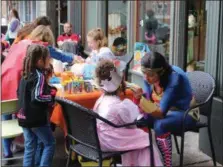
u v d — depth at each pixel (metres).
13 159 4.27
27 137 3.76
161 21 6.35
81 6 9.10
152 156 3.20
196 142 4.88
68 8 9.66
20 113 3.64
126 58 5.52
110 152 3.17
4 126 4.11
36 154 4.02
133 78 6.45
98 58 4.52
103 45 4.83
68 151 3.90
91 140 3.18
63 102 3.25
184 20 5.66
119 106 3.16
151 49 6.61
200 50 5.34
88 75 4.42
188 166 4.22
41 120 3.62
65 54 4.73
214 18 4.32
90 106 3.89
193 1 5.51
